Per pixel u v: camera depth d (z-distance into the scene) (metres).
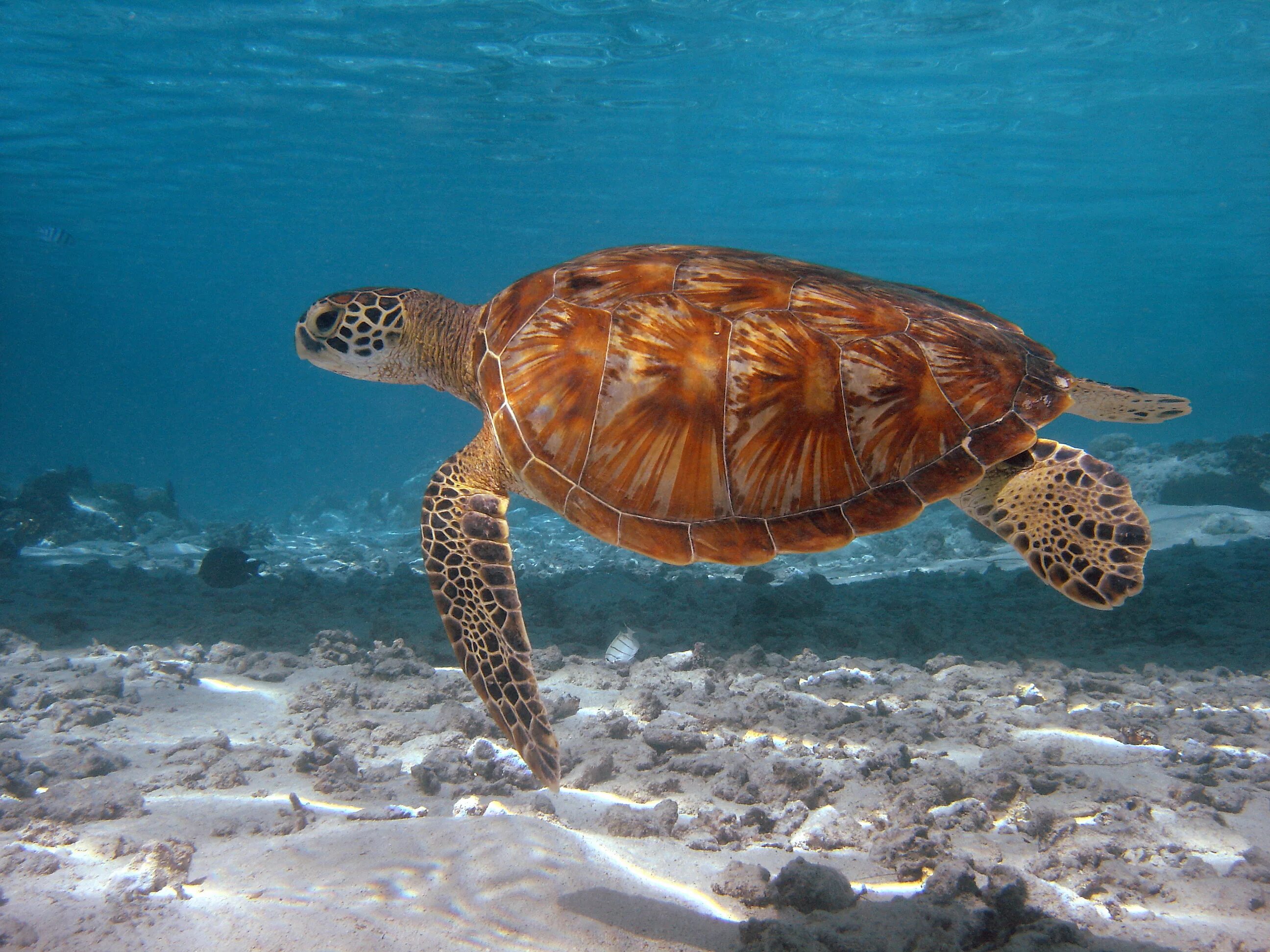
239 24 4.69
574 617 1.86
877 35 4.96
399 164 7.63
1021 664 1.56
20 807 0.95
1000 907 0.81
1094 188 8.40
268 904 0.81
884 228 10.50
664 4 4.58
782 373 0.94
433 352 1.19
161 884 0.83
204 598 2.08
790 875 0.85
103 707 1.27
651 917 0.82
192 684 1.42
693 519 0.94
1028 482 0.95
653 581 2.36
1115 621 1.82
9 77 5.27
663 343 0.96
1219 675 1.47
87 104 5.81
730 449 0.93
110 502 4.24
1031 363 0.99
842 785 1.08
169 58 5.09
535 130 6.68
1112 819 0.99
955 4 4.54
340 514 6.17
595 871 0.88
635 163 7.61
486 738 1.22
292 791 1.05
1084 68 5.45
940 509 4.22
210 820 0.96
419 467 6.75
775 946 0.78
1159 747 1.18
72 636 1.68
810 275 1.05
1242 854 0.92
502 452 0.99
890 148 7.09
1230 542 2.69
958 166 7.62
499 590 0.95
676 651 1.65
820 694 1.40
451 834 0.92
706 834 0.98
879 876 0.90
